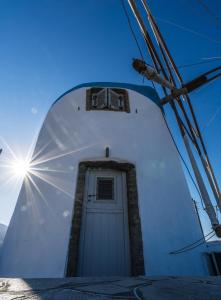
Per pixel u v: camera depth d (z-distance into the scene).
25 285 1.92
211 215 5.39
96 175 5.50
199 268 4.60
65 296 1.54
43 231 4.63
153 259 4.27
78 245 4.41
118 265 4.40
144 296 1.55
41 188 5.47
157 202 5.14
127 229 4.81
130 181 5.25
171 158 6.44
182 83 7.56
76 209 4.72
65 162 5.61
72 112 6.71
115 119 6.43
